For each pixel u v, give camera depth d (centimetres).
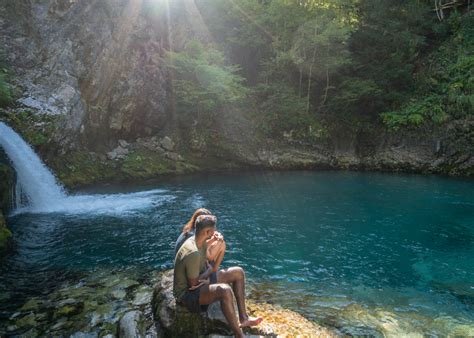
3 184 869
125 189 1227
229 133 1816
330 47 1792
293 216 938
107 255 665
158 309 411
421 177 1533
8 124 1088
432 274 604
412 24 2130
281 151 1800
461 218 920
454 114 1647
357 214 957
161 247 707
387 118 1773
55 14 1327
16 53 1234
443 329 436
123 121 1598
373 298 516
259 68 2050
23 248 691
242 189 1258
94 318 442
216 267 382
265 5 1923
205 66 1628
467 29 2005
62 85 1298
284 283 560
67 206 994
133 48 1616
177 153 1708
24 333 411
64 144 1266
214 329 370
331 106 1916
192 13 1917
